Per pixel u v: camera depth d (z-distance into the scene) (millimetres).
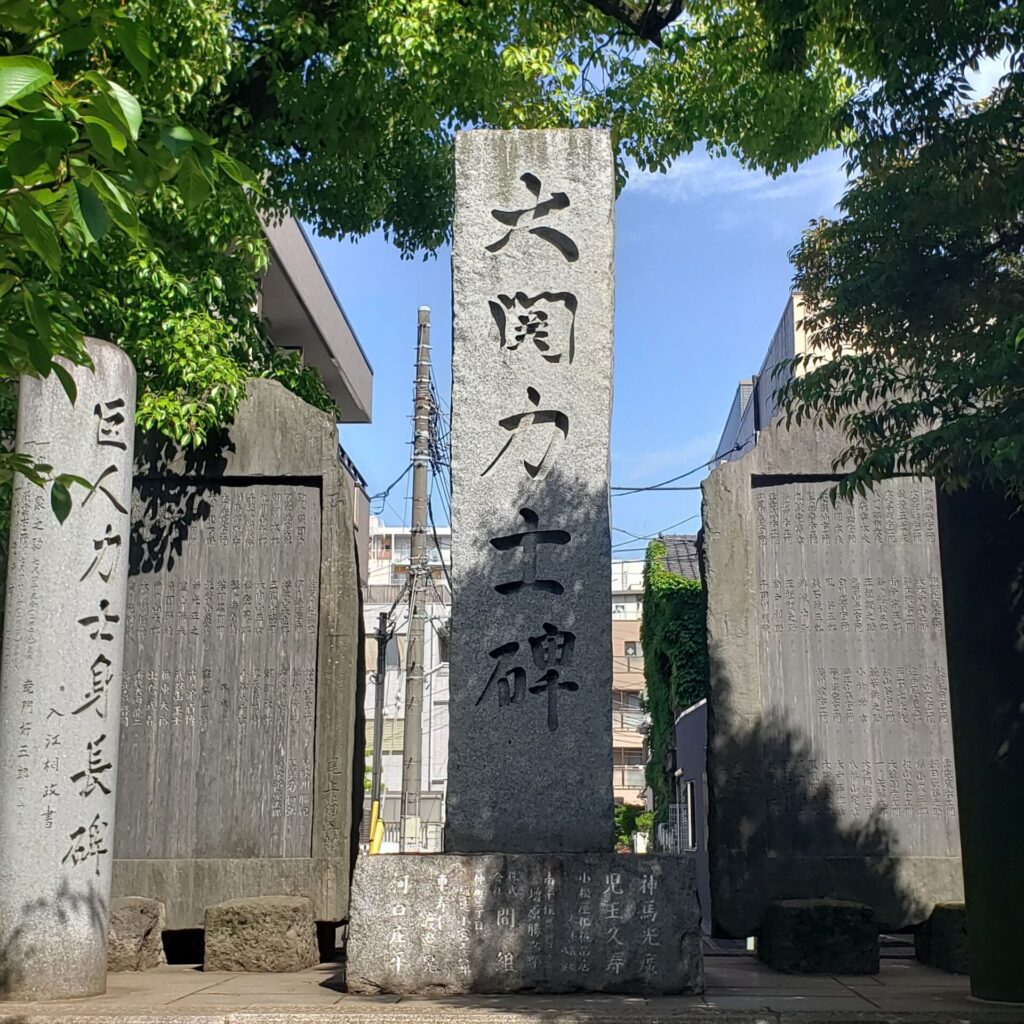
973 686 6910
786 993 7234
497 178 8711
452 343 8516
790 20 7844
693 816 15609
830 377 7094
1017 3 6434
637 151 14383
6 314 4363
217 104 10977
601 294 8523
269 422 10188
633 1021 6027
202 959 9523
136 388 8844
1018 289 6863
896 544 9969
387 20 10664
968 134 6715
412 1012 6102
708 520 10078
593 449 8328
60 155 3391
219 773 9703
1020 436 5578
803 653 9844
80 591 7488
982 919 6797
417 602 19062
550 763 7883
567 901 7184
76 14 3781
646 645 18469
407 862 7250
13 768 7172
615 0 11812
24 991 6828
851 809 9578
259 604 9961
